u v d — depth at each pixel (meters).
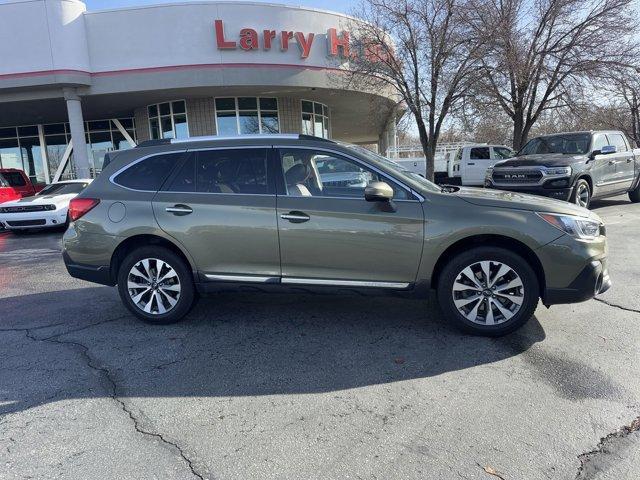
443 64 13.95
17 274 7.48
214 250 4.47
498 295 4.14
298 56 16.56
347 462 2.63
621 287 5.57
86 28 15.89
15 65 15.52
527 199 4.31
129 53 15.95
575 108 16.62
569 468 2.55
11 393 3.46
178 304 4.68
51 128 21.55
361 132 33.47
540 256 3.99
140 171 4.76
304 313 5.00
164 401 3.31
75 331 4.70
